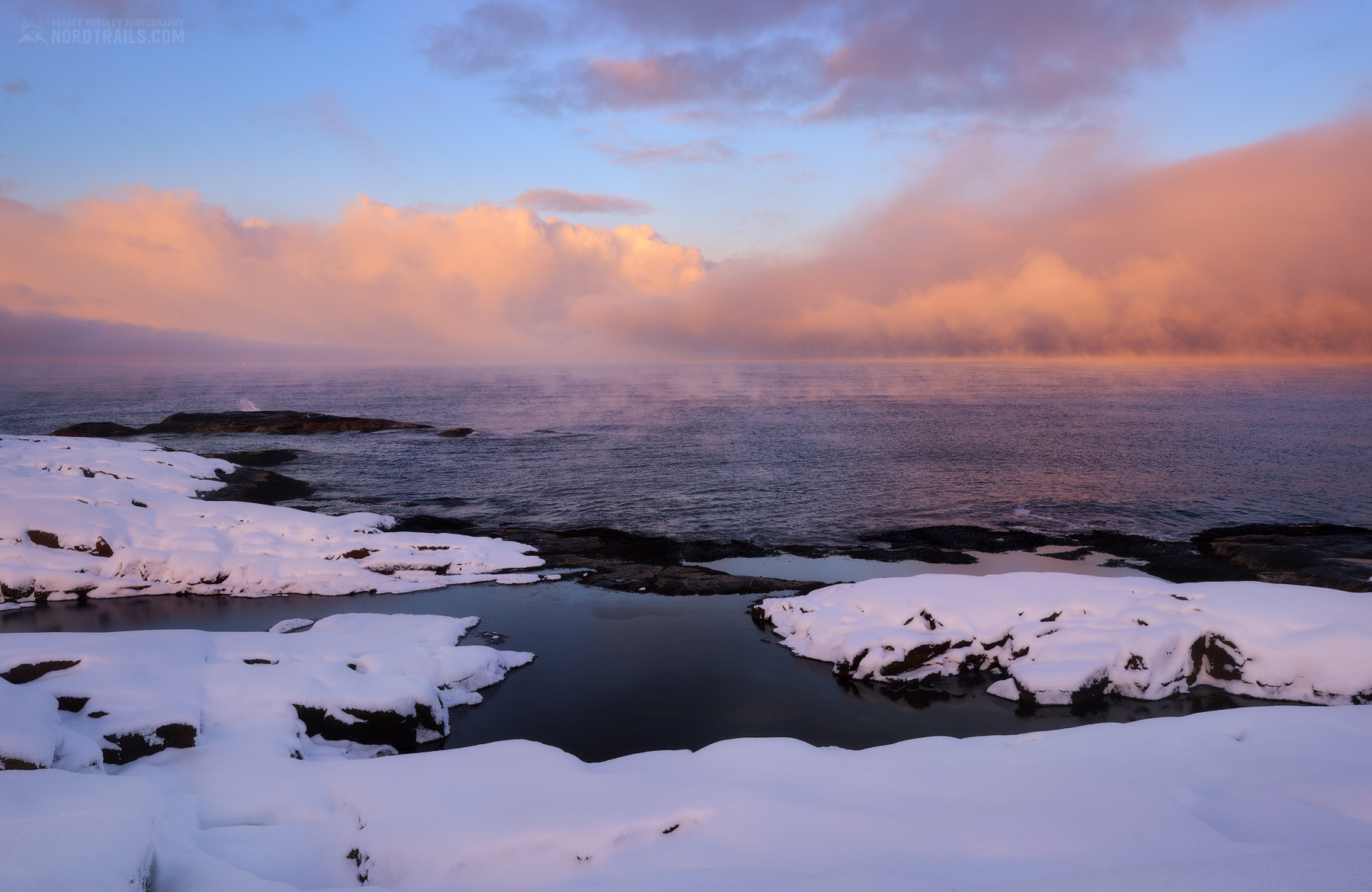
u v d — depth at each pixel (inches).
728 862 272.2
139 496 1114.1
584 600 915.4
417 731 563.8
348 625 776.3
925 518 1389.0
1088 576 775.1
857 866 258.8
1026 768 356.5
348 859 336.2
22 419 3454.7
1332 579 916.0
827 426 3260.3
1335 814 287.6
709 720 603.8
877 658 678.5
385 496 1581.0
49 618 839.1
